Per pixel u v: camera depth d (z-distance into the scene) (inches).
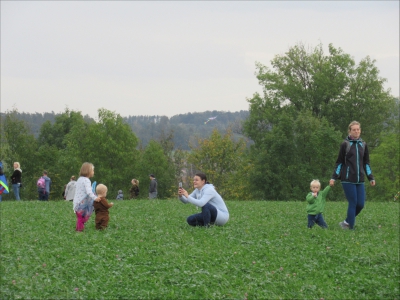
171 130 4448.8
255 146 3161.9
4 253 492.4
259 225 697.6
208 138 3462.1
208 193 654.5
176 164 4210.1
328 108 3056.1
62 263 451.2
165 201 1169.4
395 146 2861.7
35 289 371.6
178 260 462.3
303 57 3166.8
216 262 465.7
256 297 374.9
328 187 682.2
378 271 462.3
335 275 443.2
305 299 375.9
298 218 810.8
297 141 2684.5
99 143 3344.0
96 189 652.1
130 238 572.1
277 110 3105.3
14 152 3592.5
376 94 3095.5
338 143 2615.7
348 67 3115.2
